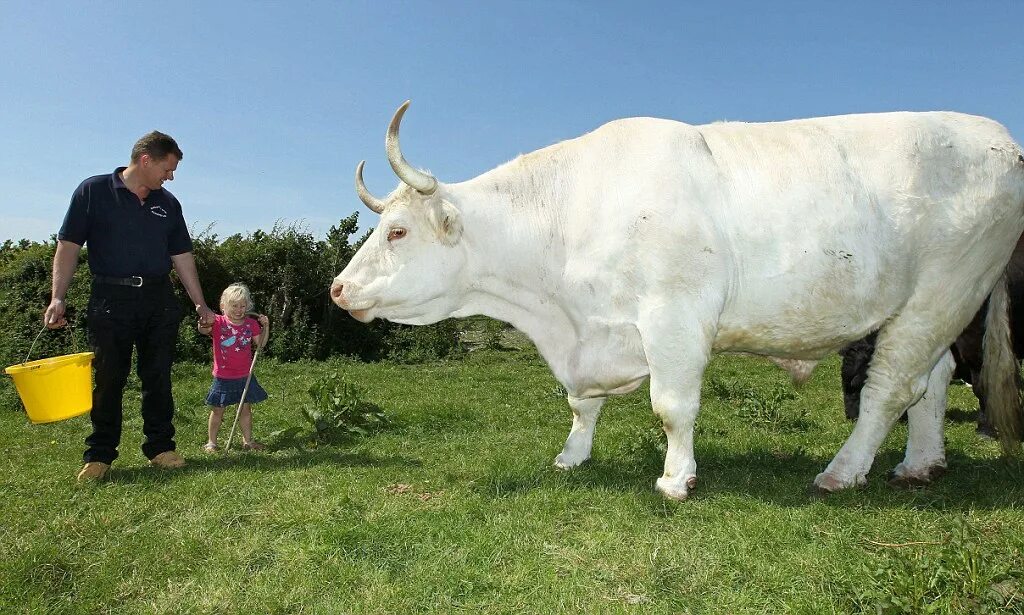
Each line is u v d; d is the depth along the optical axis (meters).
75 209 5.06
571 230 4.85
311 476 4.96
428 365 14.51
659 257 4.44
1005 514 4.03
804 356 5.05
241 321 6.34
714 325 4.52
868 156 4.65
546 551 3.63
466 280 5.15
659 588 3.23
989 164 4.64
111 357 5.15
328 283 15.97
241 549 3.68
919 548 3.56
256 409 8.43
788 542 3.70
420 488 4.75
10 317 12.50
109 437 5.18
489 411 8.12
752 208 4.56
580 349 5.00
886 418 4.74
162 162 5.14
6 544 3.81
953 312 4.71
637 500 4.32
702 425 6.84
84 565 3.56
